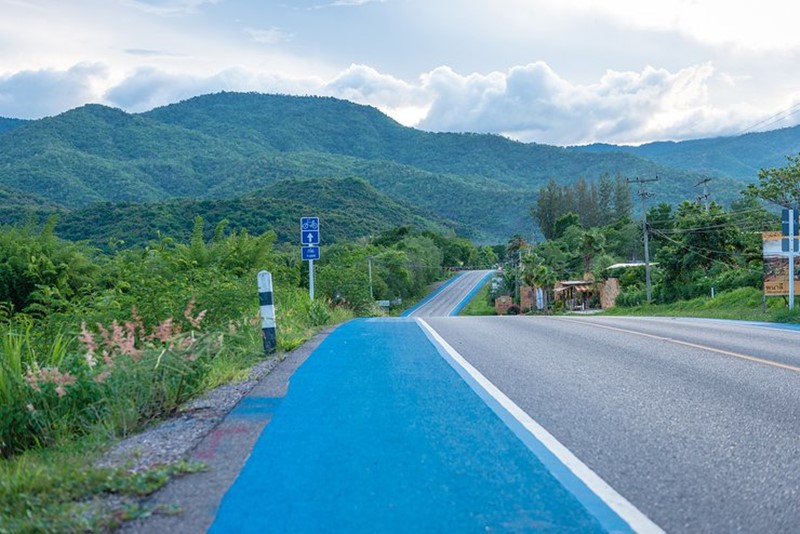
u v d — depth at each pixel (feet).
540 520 12.02
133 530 11.58
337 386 24.47
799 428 18.81
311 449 16.26
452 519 12.01
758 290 104.06
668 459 15.83
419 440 17.06
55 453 18.51
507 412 20.27
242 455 15.80
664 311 133.69
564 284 262.88
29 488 13.71
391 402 21.63
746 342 39.93
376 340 40.50
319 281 85.20
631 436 17.81
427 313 264.11
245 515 12.16
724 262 164.14
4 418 20.07
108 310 32.17
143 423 20.77
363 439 17.15
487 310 276.41
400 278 269.23
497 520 11.99
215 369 26.40
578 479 14.25
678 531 11.74
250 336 34.35
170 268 50.31
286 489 13.47
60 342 28.17
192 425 19.07
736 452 16.46
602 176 505.25
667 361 31.37
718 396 23.08
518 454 15.92
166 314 32.55
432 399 22.13
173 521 11.93
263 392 23.35
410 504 12.70
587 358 32.35
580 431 18.24
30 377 21.68
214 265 54.19
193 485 13.76
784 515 12.50
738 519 12.30
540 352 34.65
